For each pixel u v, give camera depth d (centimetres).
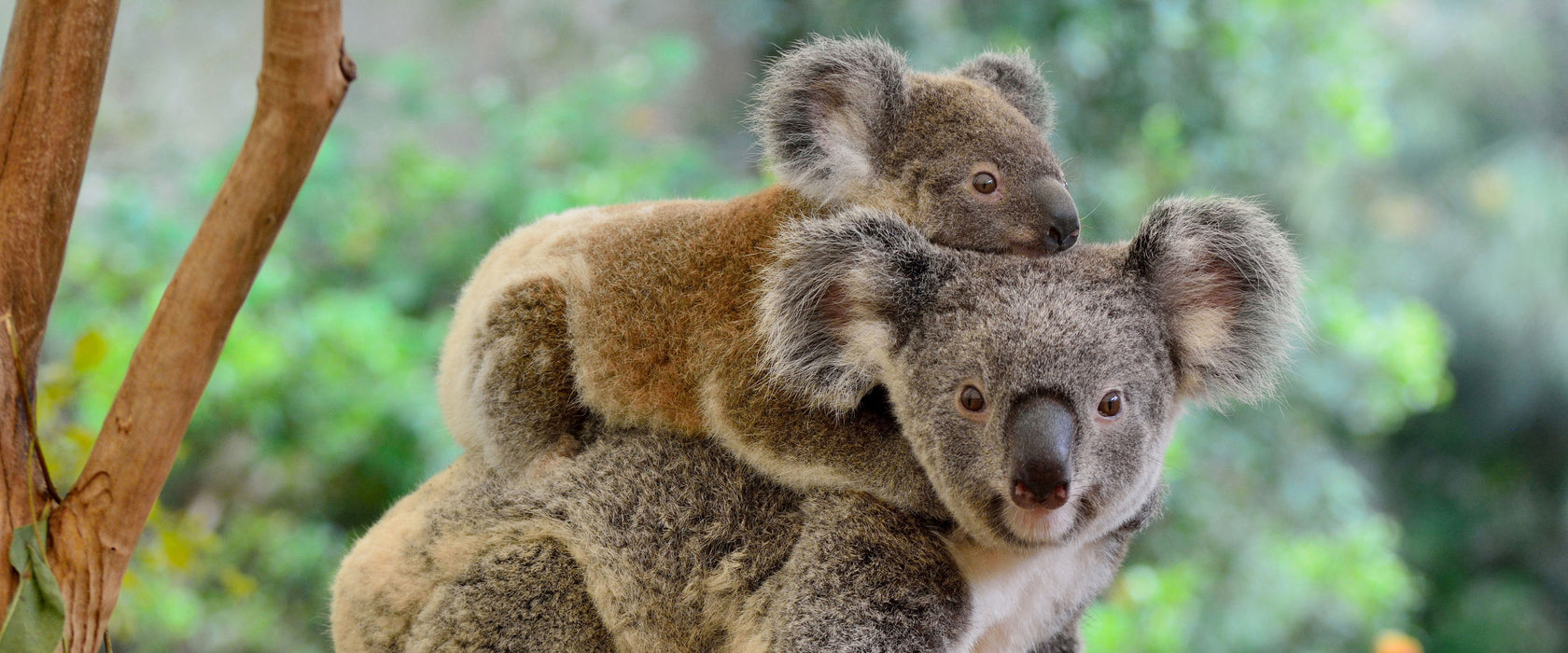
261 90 249
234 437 931
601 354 400
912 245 351
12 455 274
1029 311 331
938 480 335
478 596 362
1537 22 1488
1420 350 1087
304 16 239
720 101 1259
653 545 364
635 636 359
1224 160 1035
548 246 444
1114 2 1017
